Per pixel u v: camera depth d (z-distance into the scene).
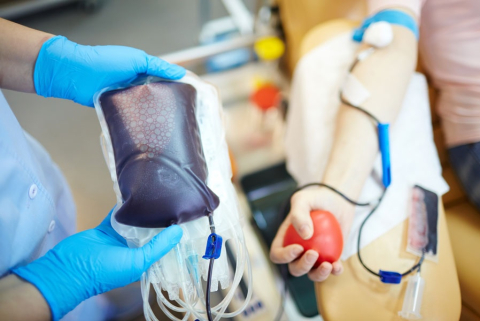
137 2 1.48
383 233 0.69
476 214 0.79
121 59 0.61
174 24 1.41
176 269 0.57
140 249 0.55
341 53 0.84
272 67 1.32
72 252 0.57
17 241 0.59
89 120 1.21
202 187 0.55
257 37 1.19
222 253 0.57
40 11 1.42
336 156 0.72
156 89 0.57
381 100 0.73
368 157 0.71
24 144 0.64
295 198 0.68
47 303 0.54
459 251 0.75
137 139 0.55
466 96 0.79
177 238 0.54
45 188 0.65
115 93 0.58
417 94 0.79
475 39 0.77
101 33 1.37
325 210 0.67
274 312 0.90
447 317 0.64
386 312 0.64
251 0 1.46
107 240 0.60
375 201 0.71
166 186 0.54
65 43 0.62
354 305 0.65
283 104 1.23
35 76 0.62
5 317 0.51
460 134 0.80
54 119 1.21
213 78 1.29
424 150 0.75
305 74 0.85
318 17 0.98
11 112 0.63
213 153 0.59
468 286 0.73
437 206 0.71
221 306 0.57
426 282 0.66
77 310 0.67
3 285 0.54
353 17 0.96
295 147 0.89
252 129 1.24
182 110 0.57
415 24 0.78
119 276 0.56
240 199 1.05
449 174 0.85
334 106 0.81
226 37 1.34
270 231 0.98
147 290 0.58
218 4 1.47
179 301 0.56
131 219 0.54
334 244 0.63
